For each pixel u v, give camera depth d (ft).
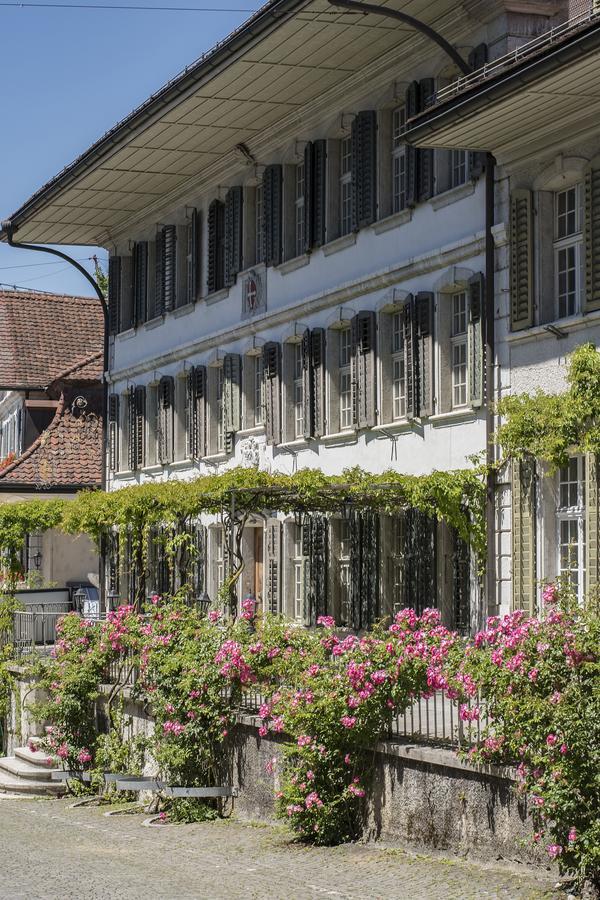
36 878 51.21
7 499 138.82
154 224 116.16
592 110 61.41
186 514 89.25
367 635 55.21
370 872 48.49
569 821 41.65
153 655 69.36
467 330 71.61
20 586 126.52
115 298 124.77
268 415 94.12
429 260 74.84
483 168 70.03
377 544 79.92
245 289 98.48
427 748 50.75
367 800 54.03
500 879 44.98
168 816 66.03
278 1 71.82
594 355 60.49
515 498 66.33
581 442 61.31
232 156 99.35
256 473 81.15
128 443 123.54
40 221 119.55
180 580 107.24
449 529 73.82
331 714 54.34
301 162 92.22
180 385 111.96
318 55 79.00
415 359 75.92
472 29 71.10
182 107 88.89
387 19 73.10
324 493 78.89
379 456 80.74
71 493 136.98
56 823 68.69
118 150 98.32
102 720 81.35
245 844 57.11
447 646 50.88
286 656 61.82
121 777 76.48
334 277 85.71
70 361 156.87
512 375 67.72
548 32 61.11
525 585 65.41
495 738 45.73
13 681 97.96
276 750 61.72
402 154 79.56
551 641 43.42
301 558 92.58
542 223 66.28
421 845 50.75
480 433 71.05
